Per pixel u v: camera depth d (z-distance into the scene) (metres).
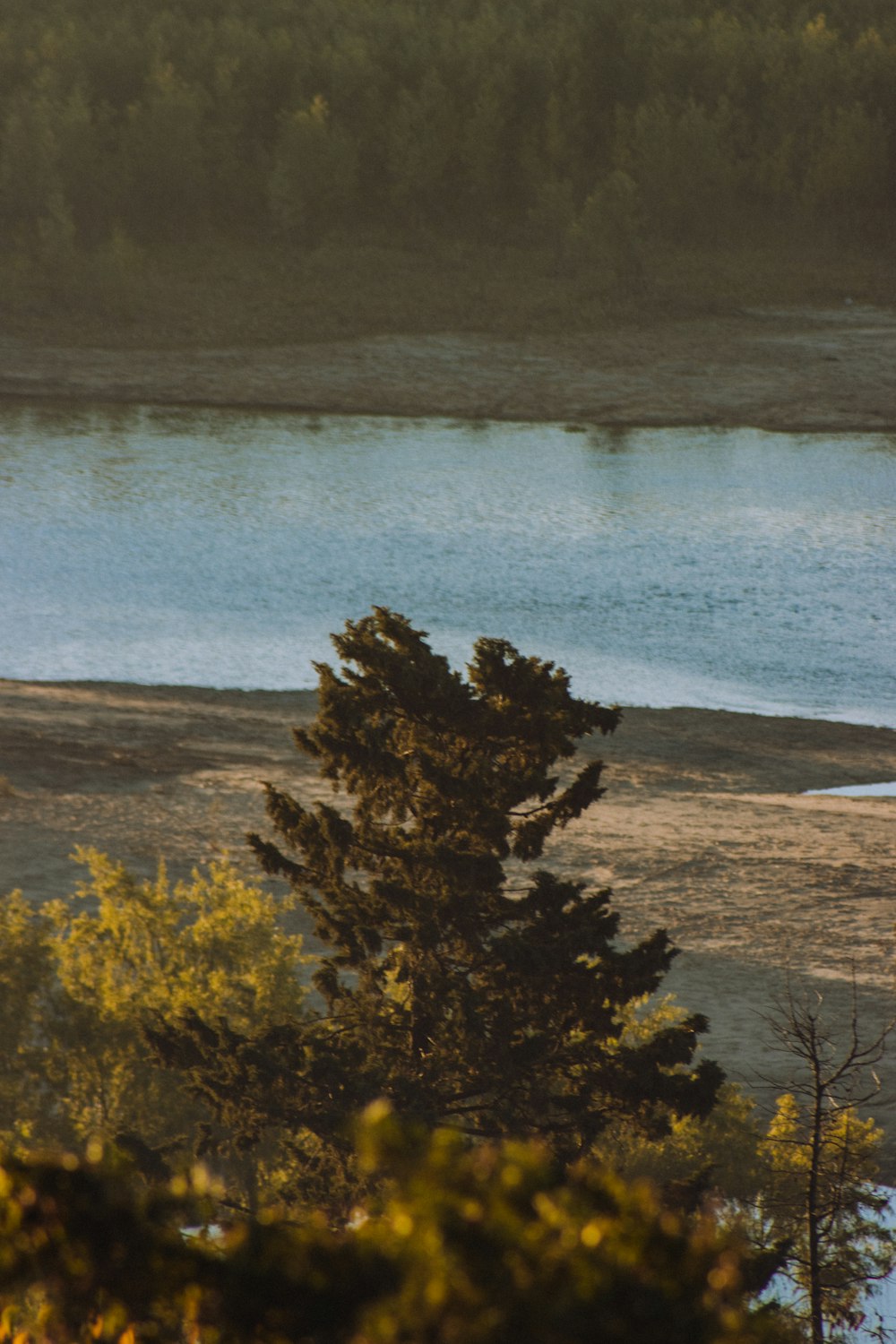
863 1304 27.98
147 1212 6.38
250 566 117.88
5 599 108.06
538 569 118.75
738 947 55.44
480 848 32.59
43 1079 34.22
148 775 74.31
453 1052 30.36
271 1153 33.00
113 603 108.12
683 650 101.31
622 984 31.44
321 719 32.66
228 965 37.28
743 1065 45.03
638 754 82.00
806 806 74.81
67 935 52.28
